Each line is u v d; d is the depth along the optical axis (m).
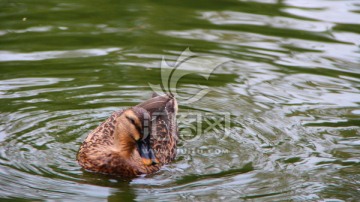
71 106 34.50
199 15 46.69
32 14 45.88
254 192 26.88
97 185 28.02
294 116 34.16
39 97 35.06
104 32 43.25
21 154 29.50
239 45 41.69
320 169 29.05
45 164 28.95
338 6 48.81
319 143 31.52
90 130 32.53
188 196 26.61
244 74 38.47
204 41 42.09
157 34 43.03
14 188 26.48
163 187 27.69
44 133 31.70
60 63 38.75
